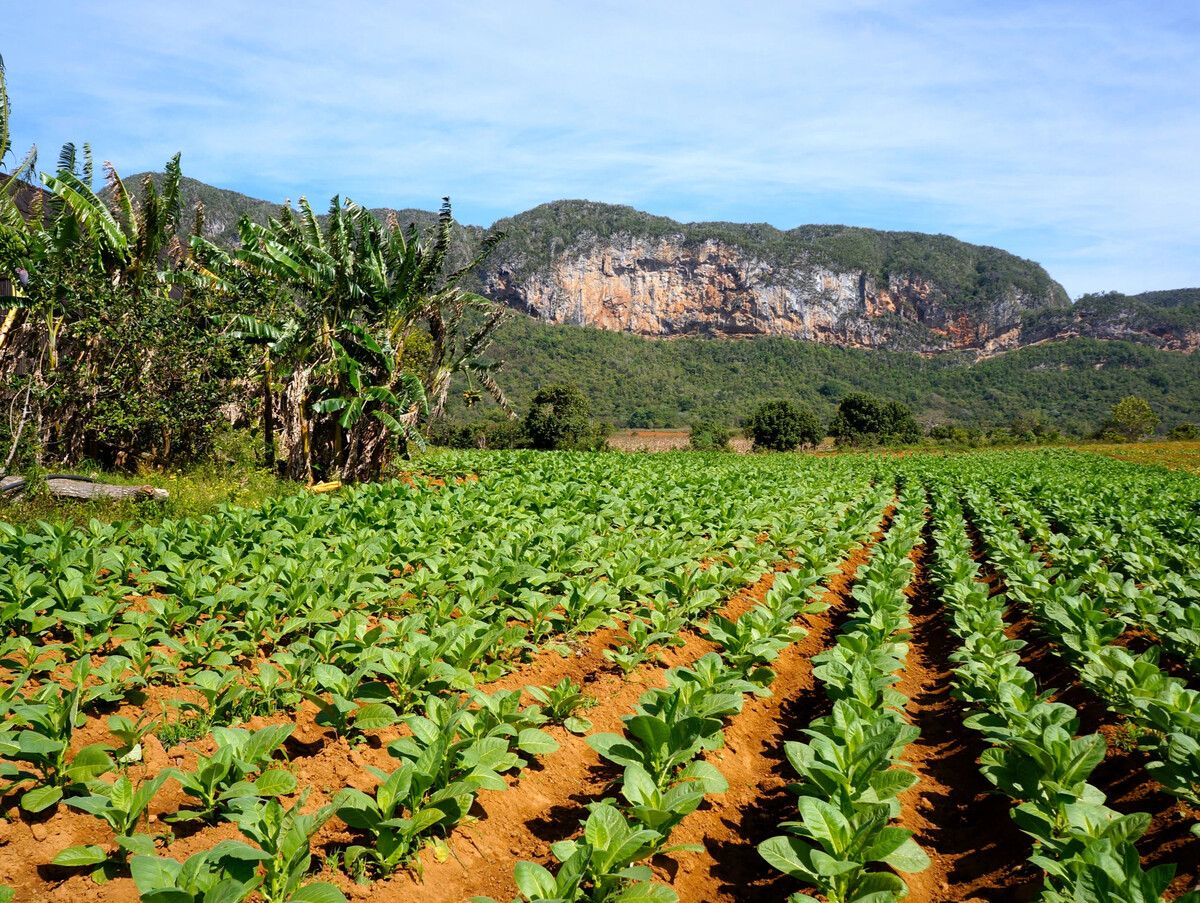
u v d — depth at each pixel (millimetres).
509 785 4641
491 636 5703
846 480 23281
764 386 171875
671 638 7152
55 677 5281
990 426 150000
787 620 7215
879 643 6707
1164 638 6934
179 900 2830
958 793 5246
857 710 5148
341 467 17938
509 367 145750
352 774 4465
